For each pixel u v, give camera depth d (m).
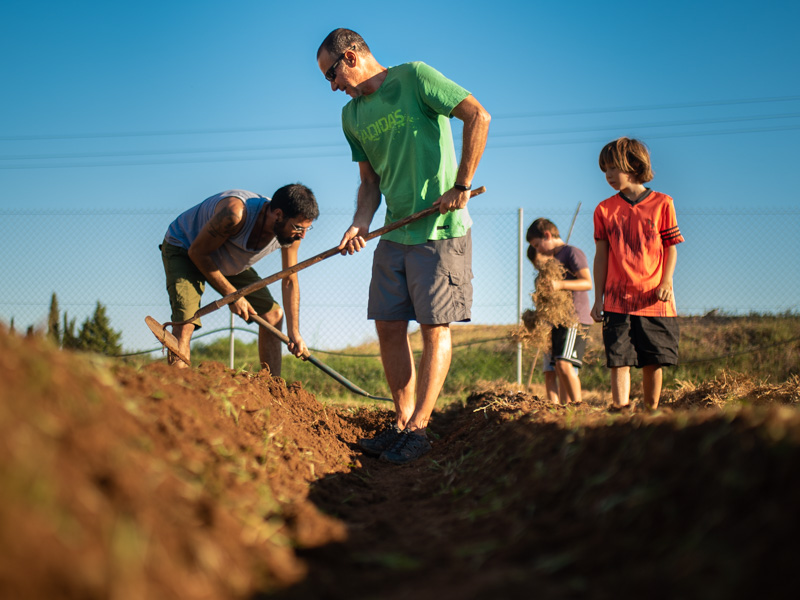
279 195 3.89
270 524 1.64
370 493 2.65
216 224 3.84
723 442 1.44
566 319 4.77
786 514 1.16
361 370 8.79
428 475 2.96
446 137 3.74
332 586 1.38
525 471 2.10
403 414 3.90
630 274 3.76
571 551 1.41
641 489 1.49
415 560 1.57
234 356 8.62
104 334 8.14
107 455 1.31
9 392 1.23
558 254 5.15
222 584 1.23
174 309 4.12
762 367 7.74
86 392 1.53
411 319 3.89
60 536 1.03
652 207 3.80
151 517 1.22
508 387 6.70
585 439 1.97
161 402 2.05
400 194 3.78
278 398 3.60
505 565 1.44
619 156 3.86
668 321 3.76
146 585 1.07
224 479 1.79
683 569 1.18
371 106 3.75
